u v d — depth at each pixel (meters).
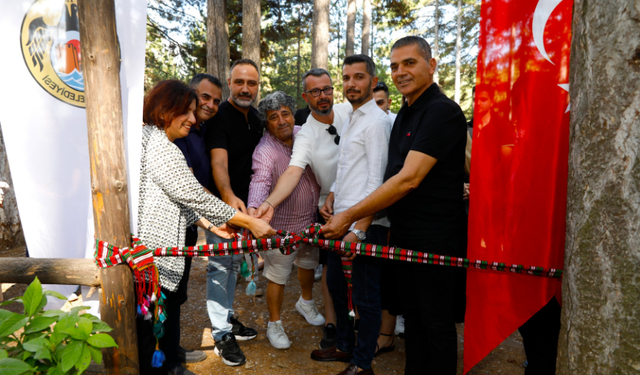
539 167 1.89
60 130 2.07
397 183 1.94
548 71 1.84
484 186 1.95
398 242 2.16
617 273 1.29
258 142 2.92
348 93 2.30
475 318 2.05
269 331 2.90
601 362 1.35
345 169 2.36
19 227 5.34
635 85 1.23
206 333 3.10
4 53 1.96
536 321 2.09
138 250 1.85
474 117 1.94
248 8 8.02
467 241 2.13
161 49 15.37
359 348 2.38
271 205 2.44
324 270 3.04
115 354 1.89
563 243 1.91
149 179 1.98
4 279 1.89
